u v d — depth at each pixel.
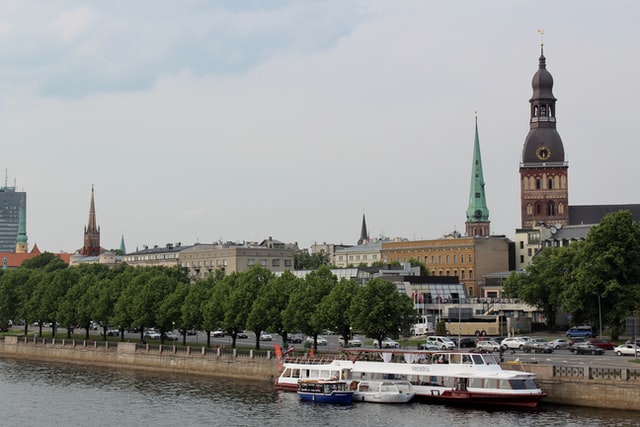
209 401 153.62
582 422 125.25
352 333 184.12
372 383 149.62
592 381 134.38
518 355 174.50
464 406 142.25
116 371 199.62
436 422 130.50
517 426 125.06
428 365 147.62
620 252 199.12
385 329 175.62
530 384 137.88
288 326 186.00
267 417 138.50
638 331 179.75
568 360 160.88
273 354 177.50
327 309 181.12
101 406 151.88
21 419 142.38
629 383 130.75
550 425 124.50
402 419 133.75
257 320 188.75
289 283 196.50
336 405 147.00
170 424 136.38
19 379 186.75
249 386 169.88
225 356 185.12
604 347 184.38
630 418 126.88
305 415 139.00
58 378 188.12
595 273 199.75
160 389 168.75
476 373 142.25
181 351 195.00
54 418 142.75
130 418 141.38
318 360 163.50
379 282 178.38
